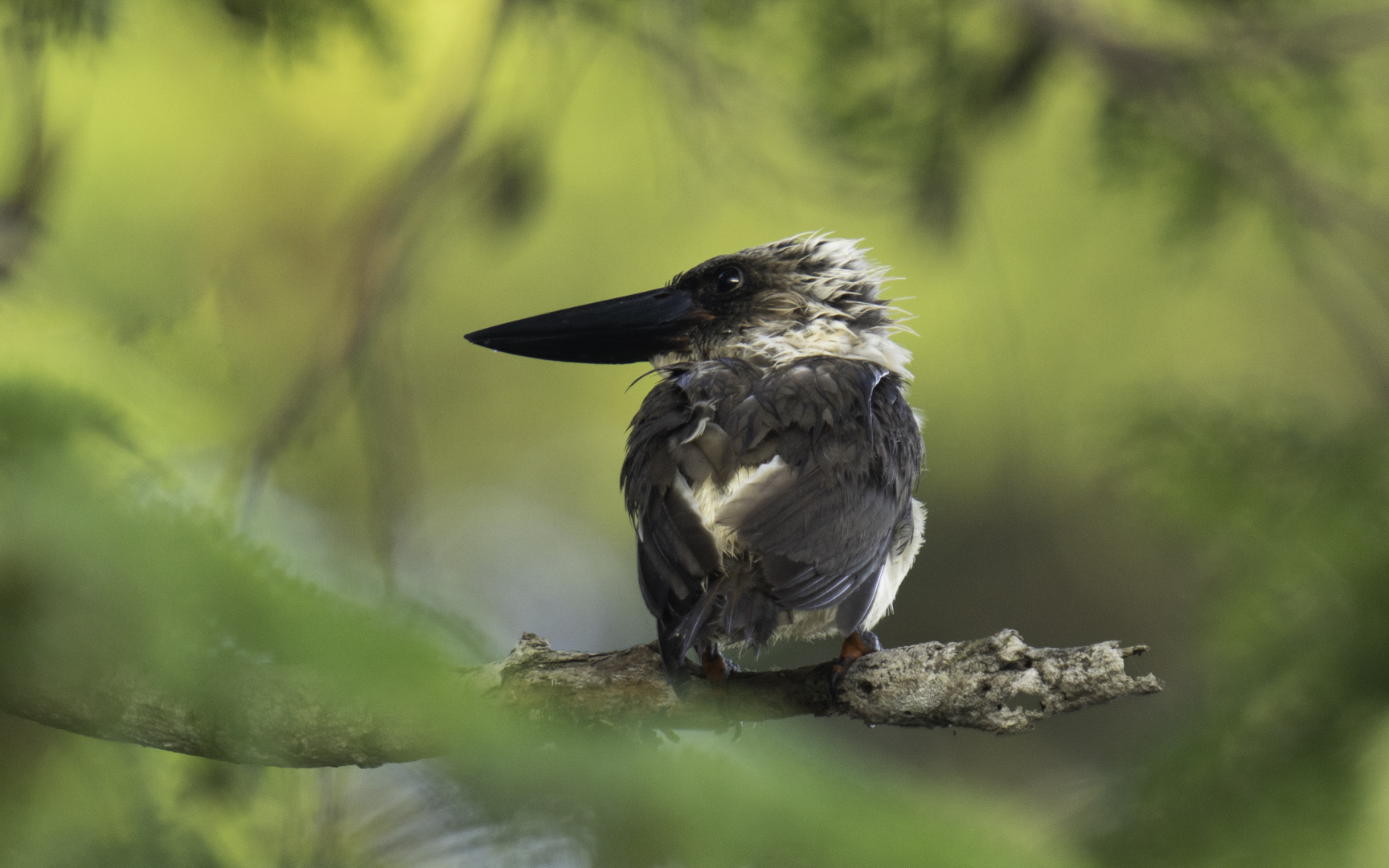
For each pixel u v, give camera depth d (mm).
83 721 3137
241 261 11406
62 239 8594
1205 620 7379
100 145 10586
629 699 5680
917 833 3100
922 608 20359
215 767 4992
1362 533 7488
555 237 15336
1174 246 11445
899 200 11484
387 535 8844
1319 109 11094
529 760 3055
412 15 9891
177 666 2746
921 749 13992
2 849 4562
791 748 3301
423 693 2783
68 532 2699
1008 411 15953
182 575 2717
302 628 2740
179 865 4676
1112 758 7176
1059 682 5113
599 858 3070
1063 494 18359
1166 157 11141
